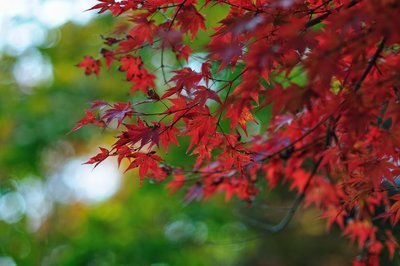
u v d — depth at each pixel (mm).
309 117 3314
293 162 3756
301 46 1943
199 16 2611
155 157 2666
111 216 9930
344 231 4059
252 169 3689
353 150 3168
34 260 11320
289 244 10297
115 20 8547
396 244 3896
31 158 10008
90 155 11055
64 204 12008
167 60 7914
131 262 9039
